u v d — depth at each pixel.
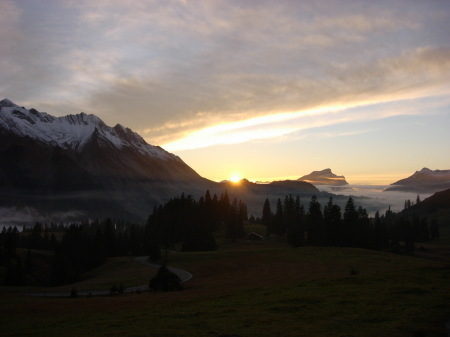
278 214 199.50
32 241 199.62
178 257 132.88
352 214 159.88
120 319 41.62
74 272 138.62
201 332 32.69
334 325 32.47
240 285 73.62
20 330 41.16
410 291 43.53
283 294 48.69
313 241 168.12
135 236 186.50
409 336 28.31
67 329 38.75
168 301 55.62
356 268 79.56
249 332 31.91
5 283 122.38
